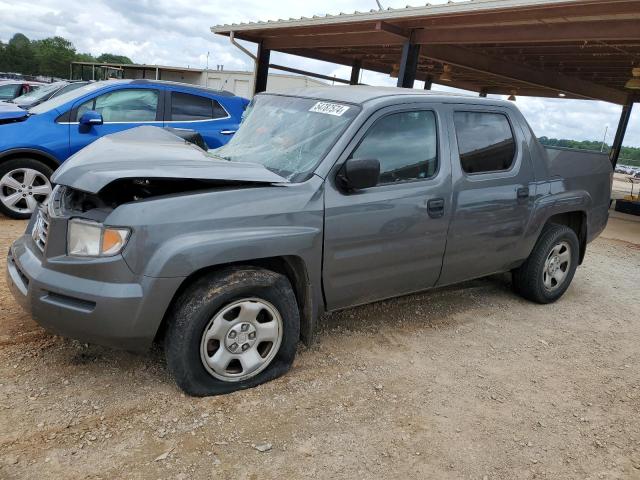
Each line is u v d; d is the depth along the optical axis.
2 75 40.44
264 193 3.18
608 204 5.75
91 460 2.56
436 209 3.93
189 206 2.94
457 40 9.59
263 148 3.86
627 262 7.56
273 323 3.26
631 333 4.79
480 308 5.02
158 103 7.67
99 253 2.83
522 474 2.76
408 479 2.64
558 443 3.04
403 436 2.96
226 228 3.01
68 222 2.92
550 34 8.35
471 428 3.10
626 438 3.15
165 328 3.16
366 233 3.56
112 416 2.89
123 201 3.12
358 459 2.75
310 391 3.31
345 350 3.89
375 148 3.65
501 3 7.81
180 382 3.03
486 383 3.63
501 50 11.91
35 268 2.96
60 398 3.00
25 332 3.67
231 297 3.04
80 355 3.45
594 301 5.60
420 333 4.32
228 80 26.47
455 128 4.15
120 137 3.98
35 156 6.76
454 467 2.76
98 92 7.23
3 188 6.62
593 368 4.02
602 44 9.85
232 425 2.91
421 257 3.96
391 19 9.70
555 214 4.99
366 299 3.85
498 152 4.47
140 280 2.82
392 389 3.43
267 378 3.33
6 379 3.12
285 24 11.62
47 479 2.41
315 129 3.72
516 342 4.34
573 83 15.66
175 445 2.72
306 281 3.40
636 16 7.23
